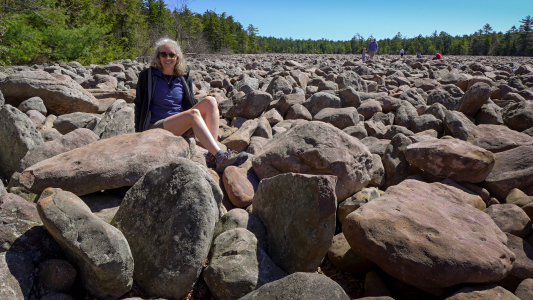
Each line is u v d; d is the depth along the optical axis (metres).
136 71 11.08
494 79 12.07
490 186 3.42
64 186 2.56
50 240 2.13
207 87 8.80
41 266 1.97
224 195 3.23
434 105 6.20
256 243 2.30
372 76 11.12
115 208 2.58
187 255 2.01
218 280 2.04
